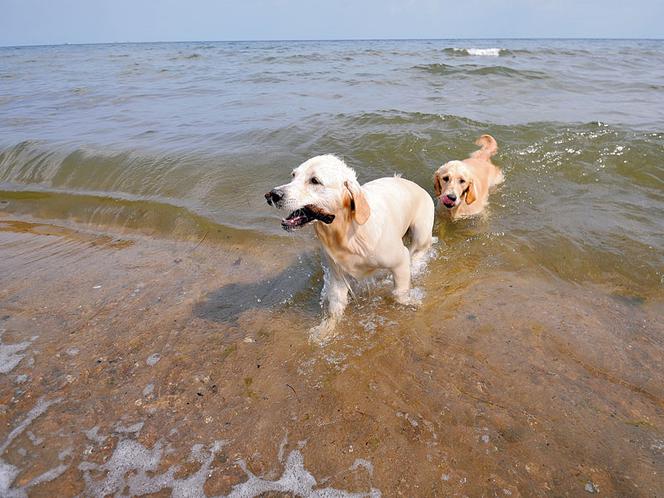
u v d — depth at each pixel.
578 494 2.28
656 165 6.11
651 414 2.72
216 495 2.34
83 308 3.93
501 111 9.25
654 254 4.27
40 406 2.89
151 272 4.50
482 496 2.29
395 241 3.61
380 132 7.53
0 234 5.51
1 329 3.67
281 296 4.05
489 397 2.88
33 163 7.13
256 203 5.68
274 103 10.57
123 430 2.71
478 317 3.63
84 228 5.60
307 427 2.71
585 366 3.10
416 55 23.89
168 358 3.31
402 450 2.54
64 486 2.38
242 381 3.08
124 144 7.45
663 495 2.27
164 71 19.64
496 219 5.38
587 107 9.66
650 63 19.03
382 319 3.71
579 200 5.51
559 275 4.16
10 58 39.66
